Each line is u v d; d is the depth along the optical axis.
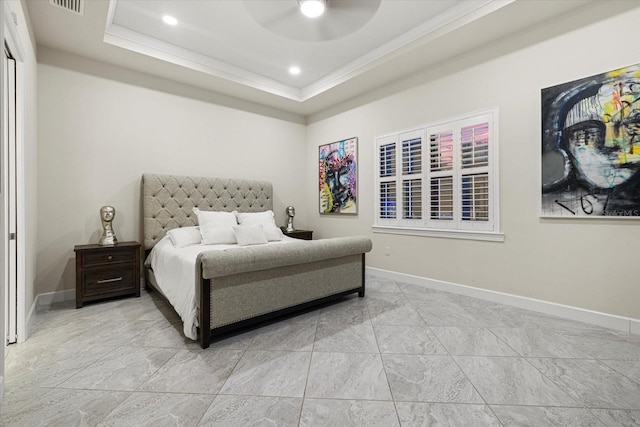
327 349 2.07
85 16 2.62
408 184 3.83
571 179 2.57
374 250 4.27
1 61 1.47
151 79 3.77
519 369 1.81
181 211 3.84
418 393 1.59
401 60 3.42
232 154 4.51
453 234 3.38
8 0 1.85
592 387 1.63
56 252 3.13
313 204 5.31
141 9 2.81
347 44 3.43
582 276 2.54
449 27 2.87
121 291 3.13
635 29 2.27
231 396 1.56
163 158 3.86
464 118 3.26
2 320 1.52
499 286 3.04
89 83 3.33
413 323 2.53
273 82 4.39
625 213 2.32
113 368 1.82
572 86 2.55
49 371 1.79
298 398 1.55
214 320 2.14
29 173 2.48
